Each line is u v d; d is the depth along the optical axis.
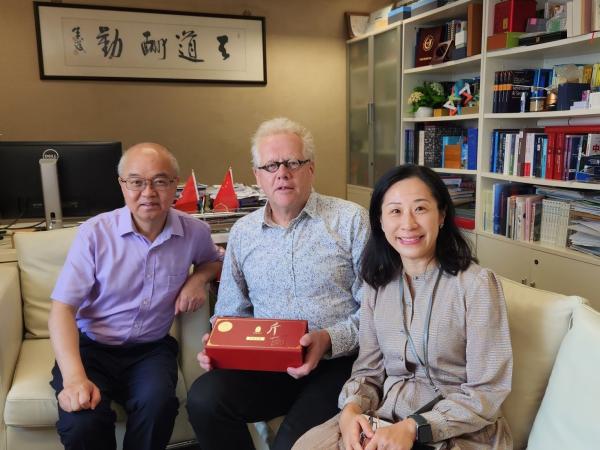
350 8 4.54
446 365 1.21
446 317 1.19
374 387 1.31
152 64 4.02
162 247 1.73
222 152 4.36
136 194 1.62
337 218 1.58
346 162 4.80
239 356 1.35
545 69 2.84
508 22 2.82
